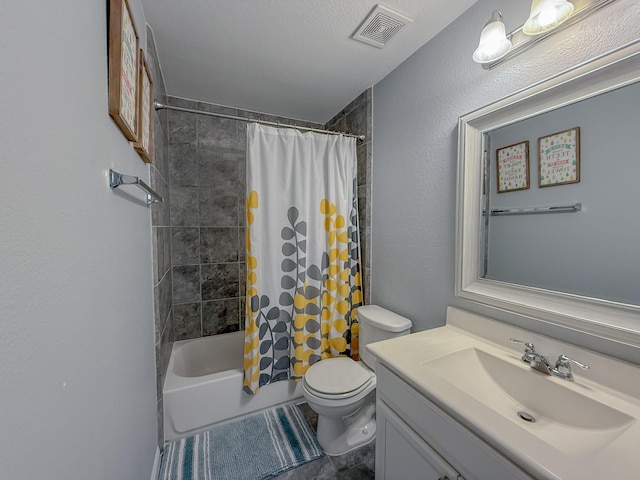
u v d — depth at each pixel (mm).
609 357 787
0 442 300
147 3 1139
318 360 1771
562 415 796
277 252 1677
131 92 864
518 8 1000
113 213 734
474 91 1175
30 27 377
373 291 1868
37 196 389
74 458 479
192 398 1500
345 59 1548
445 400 731
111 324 696
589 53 826
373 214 1850
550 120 931
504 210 1085
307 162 1714
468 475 689
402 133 1584
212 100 2064
